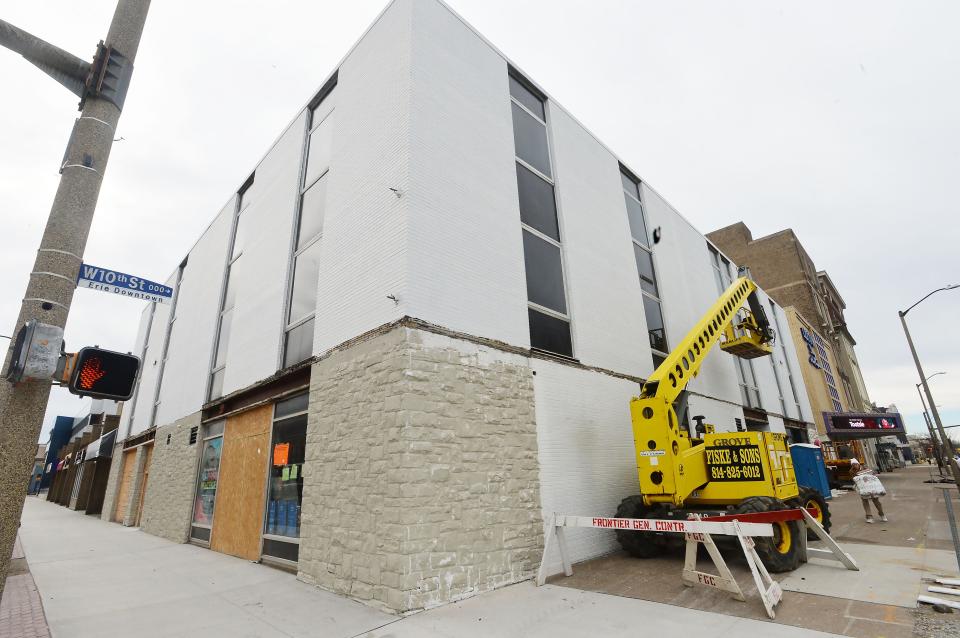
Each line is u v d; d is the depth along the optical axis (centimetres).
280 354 959
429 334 659
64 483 3359
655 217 1484
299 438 845
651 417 775
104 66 411
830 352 4147
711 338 1013
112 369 371
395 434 599
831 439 2925
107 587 690
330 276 836
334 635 474
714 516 632
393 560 553
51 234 365
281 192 1133
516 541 681
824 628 423
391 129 763
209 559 916
